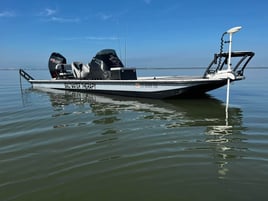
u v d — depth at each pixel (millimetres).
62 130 7121
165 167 4641
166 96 11906
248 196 3668
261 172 4387
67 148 5699
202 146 5664
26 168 4715
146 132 6816
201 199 3627
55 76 17703
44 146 5855
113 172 4477
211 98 12398
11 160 5094
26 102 11961
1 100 12672
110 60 14273
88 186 4031
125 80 12703
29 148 5746
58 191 3904
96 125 7594
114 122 7934
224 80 10086
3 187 4051
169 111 9492
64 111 9695
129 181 4160
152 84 11953
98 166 4734
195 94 11969
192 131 6832
